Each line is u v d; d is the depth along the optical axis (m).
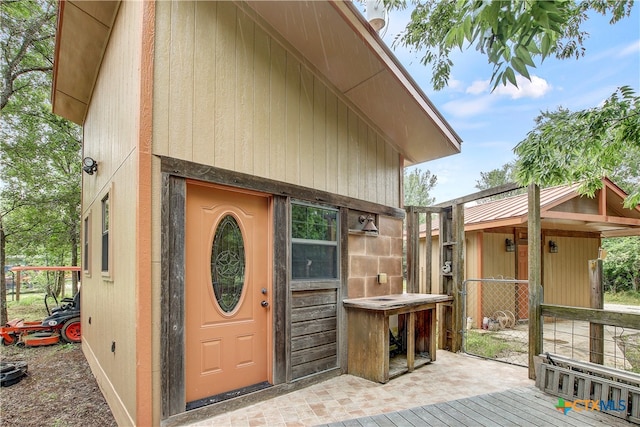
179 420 2.56
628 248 13.53
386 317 3.65
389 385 3.51
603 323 3.17
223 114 3.00
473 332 6.60
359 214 4.34
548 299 7.80
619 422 2.64
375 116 4.44
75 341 6.27
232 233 3.16
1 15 8.34
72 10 3.50
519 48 1.42
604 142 3.36
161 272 2.52
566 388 3.12
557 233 8.05
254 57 3.28
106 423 2.98
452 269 4.90
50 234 10.26
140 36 2.54
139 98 2.51
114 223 3.27
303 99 3.72
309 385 3.49
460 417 2.74
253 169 3.19
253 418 2.75
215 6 3.01
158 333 2.48
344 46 3.47
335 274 3.94
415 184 16.53
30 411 3.26
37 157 9.67
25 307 11.33
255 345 3.24
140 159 2.47
